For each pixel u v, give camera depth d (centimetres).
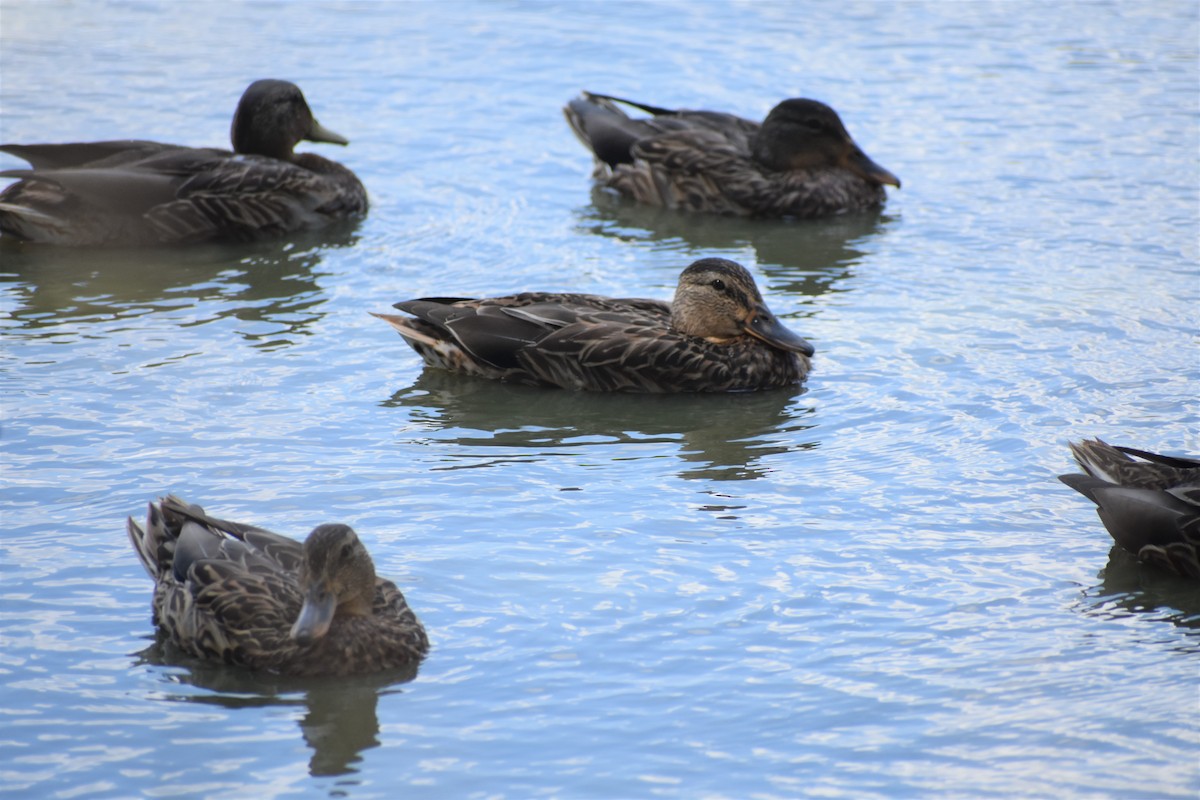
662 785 1004
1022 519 1390
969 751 1041
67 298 1967
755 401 1719
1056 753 1038
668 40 3052
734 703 1100
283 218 2230
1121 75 2845
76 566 1293
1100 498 1319
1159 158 2462
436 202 2356
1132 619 1223
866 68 2903
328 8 3238
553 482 1482
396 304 1783
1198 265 2045
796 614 1223
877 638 1189
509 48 3000
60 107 2605
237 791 1002
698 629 1200
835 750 1042
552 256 2164
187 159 2233
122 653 1168
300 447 1548
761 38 3070
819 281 2075
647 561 1312
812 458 1539
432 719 1083
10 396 1647
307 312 1941
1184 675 1139
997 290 1997
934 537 1356
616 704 1099
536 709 1092
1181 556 1280
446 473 1499
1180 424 1568
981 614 1227
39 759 1034
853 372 1759
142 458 1505
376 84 2795
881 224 2309
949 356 1786
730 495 1451
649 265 2147
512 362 1772
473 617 1219
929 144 2562
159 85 2736
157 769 1024
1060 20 3178
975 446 1546
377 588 1195
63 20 3125
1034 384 1691
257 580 1166
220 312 1930
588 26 3131
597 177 2522
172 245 2200
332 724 1075
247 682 1130
